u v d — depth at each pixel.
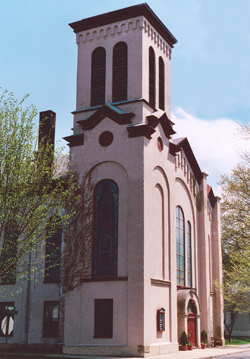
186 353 26.73
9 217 23.00
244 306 43.62
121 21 29.31
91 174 27.38
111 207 26.44
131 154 26.41
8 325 19.08
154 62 29.97
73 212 25.75
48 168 24.20
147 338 23.94
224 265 44.72
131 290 24.42
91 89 29.34
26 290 29.00
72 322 25.52
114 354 23.91
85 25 30.34
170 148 29.81
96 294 25.31
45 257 29.03
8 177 22.89
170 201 28.88
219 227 38.66
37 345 27.67
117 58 28.98
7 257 23.28
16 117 23.36
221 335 36.09
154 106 29.30
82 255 26.16
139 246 24.84
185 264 32.09
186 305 29.64
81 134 28.11
